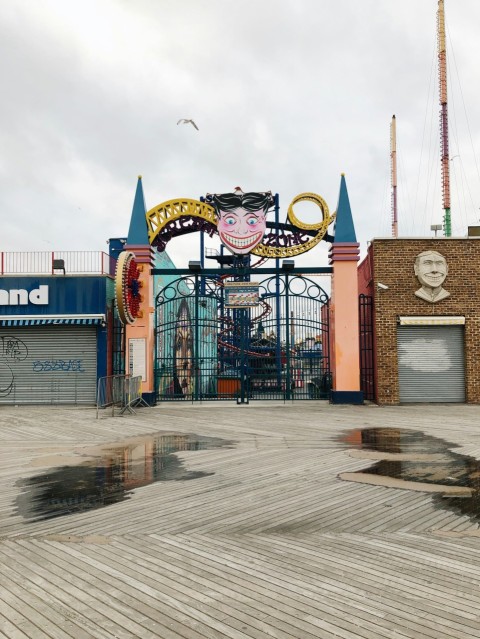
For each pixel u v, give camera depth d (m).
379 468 9.74
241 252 21.72
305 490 8.25
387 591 4.81
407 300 21.28
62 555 5.69
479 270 21.31
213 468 9.88
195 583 5.00
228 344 22.81
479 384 21.05
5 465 10.31
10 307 21.88
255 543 6.03
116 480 9.04
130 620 4.33
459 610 4.46
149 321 21.27
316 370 22.14
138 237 21.61
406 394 21.28
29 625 4.26
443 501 7.63
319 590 4.84
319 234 22.55
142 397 21.00
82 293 21.84
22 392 22.00
